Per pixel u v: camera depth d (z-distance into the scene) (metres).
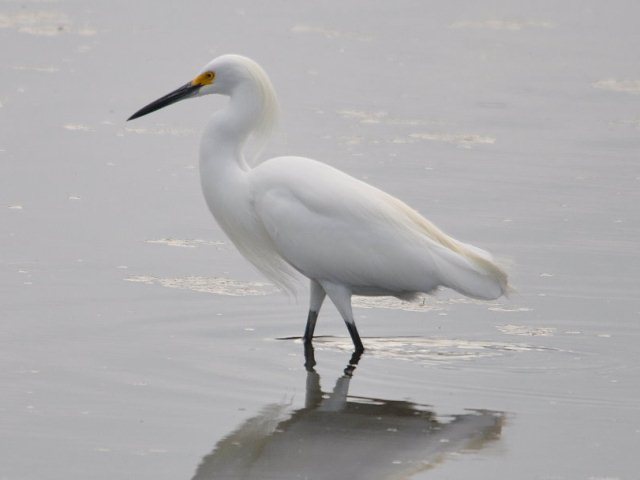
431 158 21.12
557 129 23.86
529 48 32.09
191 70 26.67
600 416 10.55
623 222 17.62
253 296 13.77
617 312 13.66
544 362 12.02
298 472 9.12
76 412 10.12
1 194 17.42
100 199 17.48
